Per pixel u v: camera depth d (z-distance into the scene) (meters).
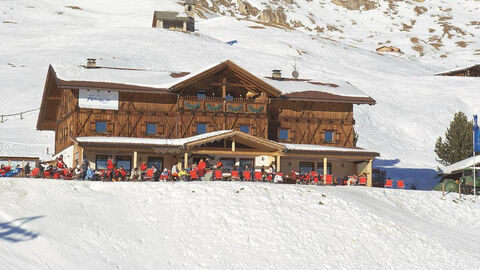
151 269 30.14
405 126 93.94
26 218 31.72
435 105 102.50
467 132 68.12
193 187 38.09
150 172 44.53
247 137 49.16
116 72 56.69
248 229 34.66
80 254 29.77
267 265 31.95
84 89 52.12
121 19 193.25
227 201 36.91
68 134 54.81
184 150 49.09
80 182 37.66
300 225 35.91
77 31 138.62
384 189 45.78
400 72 145.12
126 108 53.31
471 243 38.19
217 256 32.00
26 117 82.38
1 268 26.28
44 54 109.88
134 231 32.97
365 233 36.31
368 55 158.75
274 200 37.88
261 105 54.91
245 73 53.66
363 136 88.38
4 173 44.59
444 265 34.50
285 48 147.25
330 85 62.03
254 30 173.88
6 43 125.88
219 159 53.12
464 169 55.22
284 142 56.75
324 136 57.62
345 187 44.75
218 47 130.12
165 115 53.94
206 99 54.09
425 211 43.59
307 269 32.19
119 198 36.44
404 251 35.31
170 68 110.81
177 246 32.31
